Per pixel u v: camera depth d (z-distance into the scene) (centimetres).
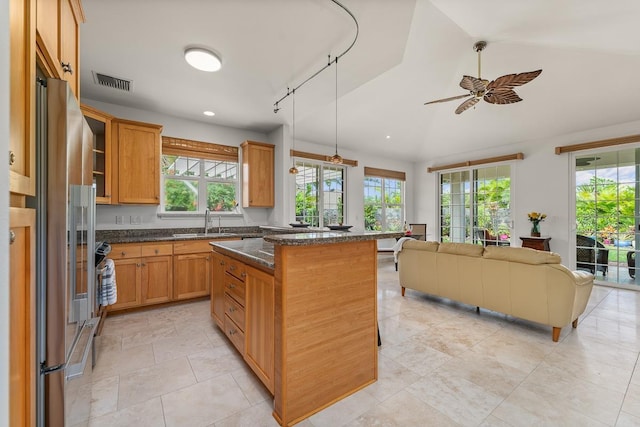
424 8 250
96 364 213
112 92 323
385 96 449
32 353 89
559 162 500
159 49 236
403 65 368
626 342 252
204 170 437
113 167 329
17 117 80
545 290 258
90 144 163
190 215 418
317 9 188
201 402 171
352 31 213
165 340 254
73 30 154
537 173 526
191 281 357
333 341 172
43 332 99
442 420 157
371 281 191
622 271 437
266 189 451
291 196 536
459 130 561
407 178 741
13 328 77
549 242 506
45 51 109
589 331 276
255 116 403
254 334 189
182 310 334
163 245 338
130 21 200
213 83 299
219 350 236
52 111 101
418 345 247
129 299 317
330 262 170
